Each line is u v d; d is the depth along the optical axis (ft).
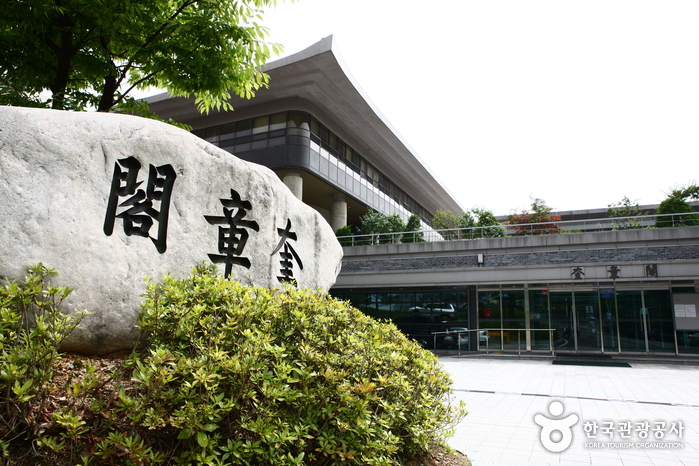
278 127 70.38
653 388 34.73
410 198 110.11
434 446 16.76
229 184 17.28
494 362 52.31
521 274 58.59
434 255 63.31
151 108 73.20
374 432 11.93
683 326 53.16
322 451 10.77
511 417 25.64
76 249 12.29
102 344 12.69
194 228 15.71
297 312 13.09
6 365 8.83
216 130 75.51
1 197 11.22
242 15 25.31
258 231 18.38
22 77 24.34
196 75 24.84
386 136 81.97
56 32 22.71
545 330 58.29
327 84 66.28
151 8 23.85
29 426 9.36
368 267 66.33
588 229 70.44
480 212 77.20
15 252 11.19
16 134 11.74
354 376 12.55
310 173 70.03
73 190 12.50
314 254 22.79
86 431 9.64
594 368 46.47
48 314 10.80
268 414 10.29
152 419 9.25
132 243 13.71
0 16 20.22
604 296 57.00
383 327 17.65
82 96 25.64
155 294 12.03
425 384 15.40
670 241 53.26
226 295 12.99
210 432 10.36
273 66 62.59
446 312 63.16
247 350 10.87
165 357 10.05
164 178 14.94
